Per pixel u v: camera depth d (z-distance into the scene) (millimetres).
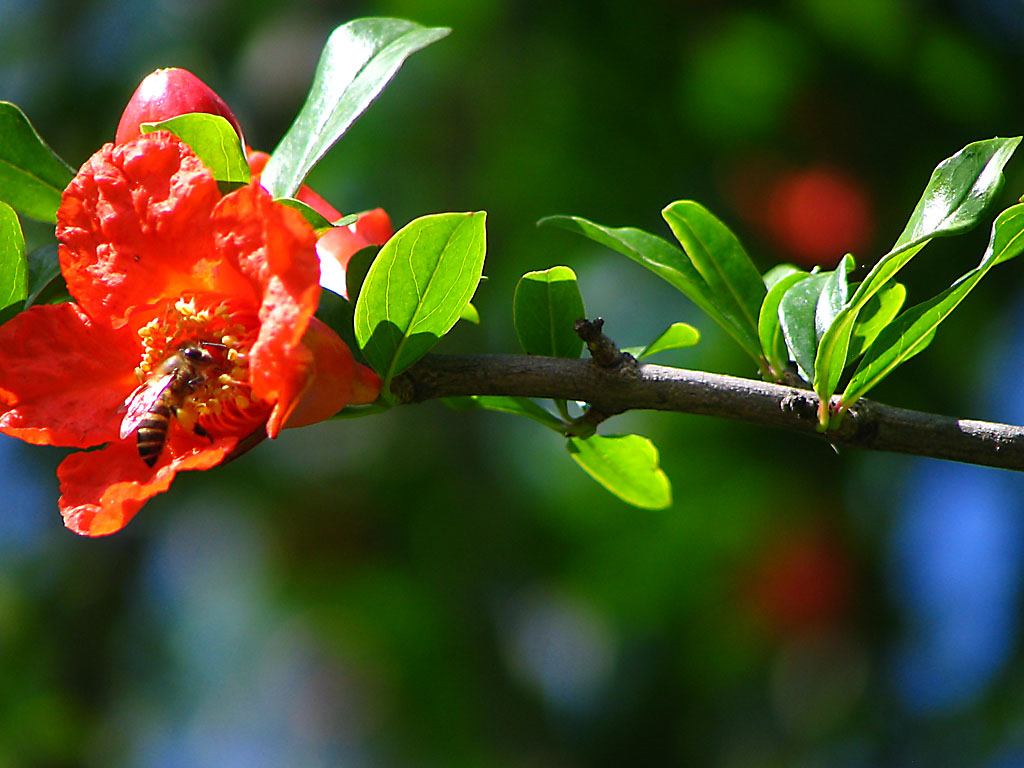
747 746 5949
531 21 5766
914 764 5449
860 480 5566
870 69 5391
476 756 5895
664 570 5934
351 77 2625
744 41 5535
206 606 6602
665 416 5699
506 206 5863
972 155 2389
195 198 2332
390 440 6262
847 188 5422
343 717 6750
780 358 2707
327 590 6168
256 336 2457
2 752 5797
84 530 2359
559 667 6391
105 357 2498
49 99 6016
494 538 6070
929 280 4969
